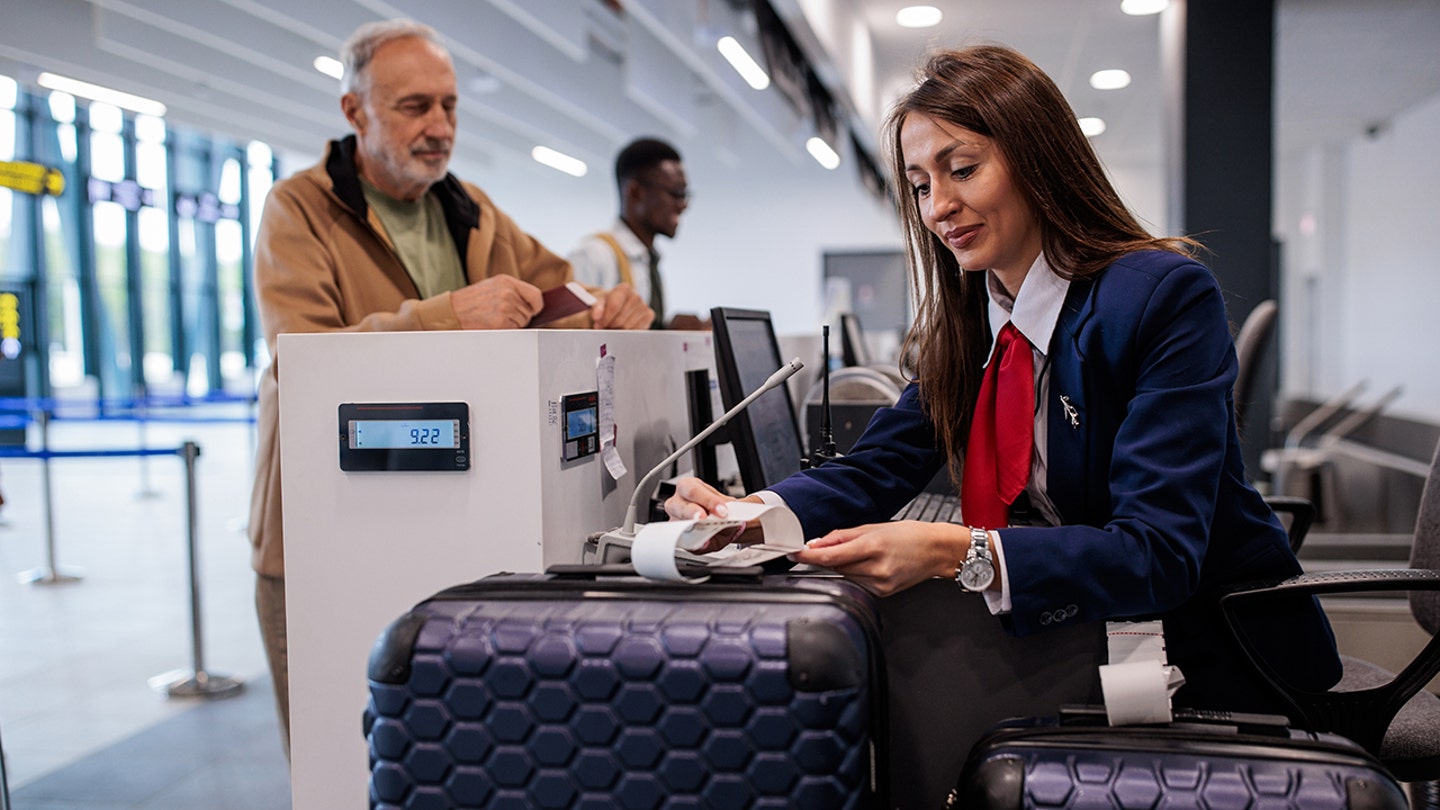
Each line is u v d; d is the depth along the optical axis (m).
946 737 1.19
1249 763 0.92
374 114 1.98
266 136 9.59
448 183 2.17
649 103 7.45
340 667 1.36
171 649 3.89
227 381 14.96
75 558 5.70
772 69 5.47
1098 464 1.16
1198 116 4.72
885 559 1.03
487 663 0.91
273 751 2.85
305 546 1.36
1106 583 1.03
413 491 1.32
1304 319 12.21
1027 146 1.14
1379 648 2.45
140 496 8.17
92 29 6.65
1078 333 1.15
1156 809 0.90
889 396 2.18
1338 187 11.20
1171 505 1.05
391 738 0.93
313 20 5.53
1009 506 1.21
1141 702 1.00
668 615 0.91
